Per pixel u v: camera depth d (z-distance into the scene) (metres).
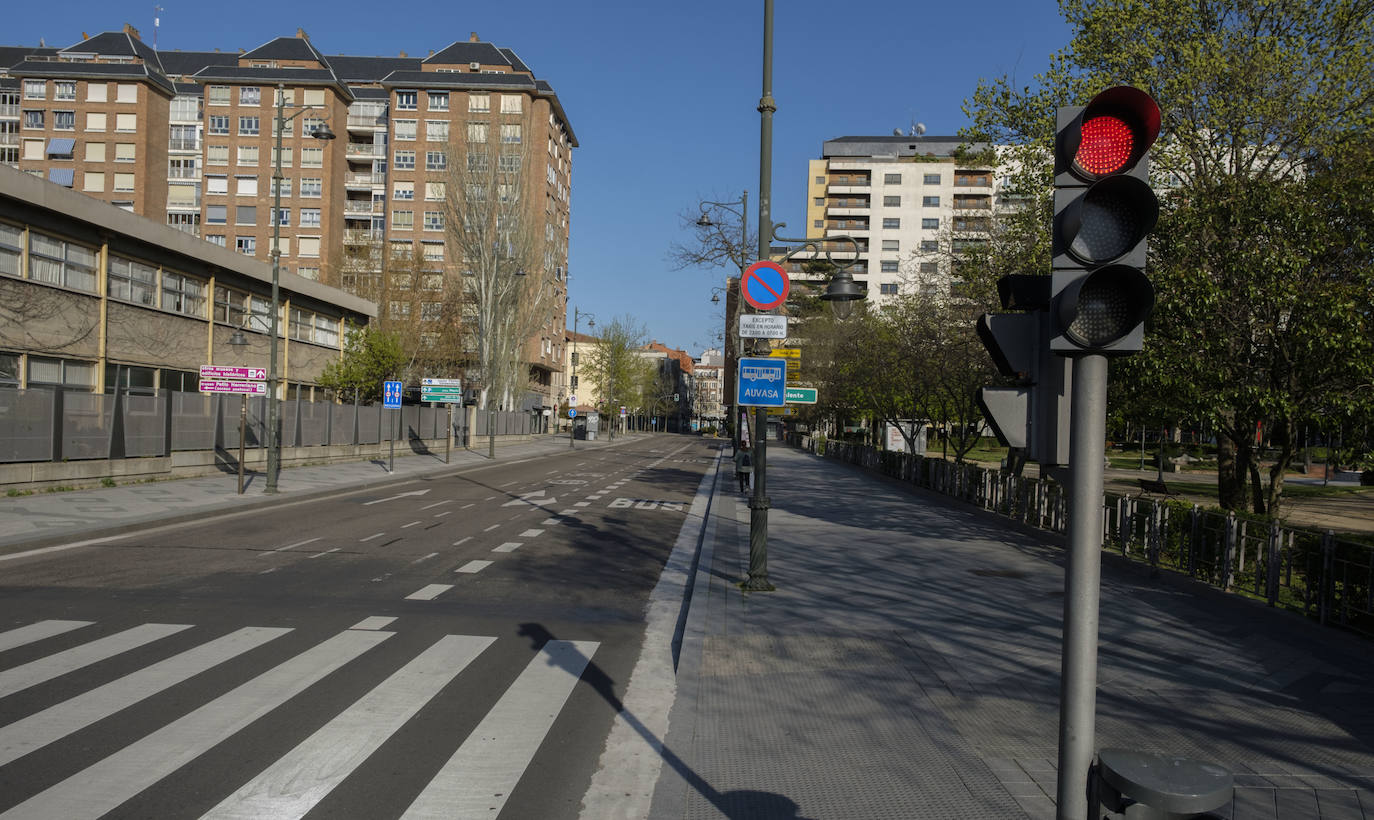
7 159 71.12
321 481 24.17
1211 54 13.52
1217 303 12.03
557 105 74.94
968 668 6.70
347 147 72.75
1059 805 2.66
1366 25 13.33
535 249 55.44
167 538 13.45
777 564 11.71
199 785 4.33
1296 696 6.09
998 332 3.05
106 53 69.88
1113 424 18.48
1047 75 16.00
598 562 12.30
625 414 100.12
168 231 26.81
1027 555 13.05
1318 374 12.17
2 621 7.81
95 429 19.52
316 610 8.53
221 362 30.61
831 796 4.33
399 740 5.05
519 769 4.66
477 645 7.35
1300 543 8.62
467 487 25.14
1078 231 2.73
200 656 6.72
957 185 82.81
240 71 68.69
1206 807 2.25
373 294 54.72
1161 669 6.78
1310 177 12.99
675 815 4.08
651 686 6.36
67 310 23.05
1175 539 11.14
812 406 58.56
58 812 3.98
